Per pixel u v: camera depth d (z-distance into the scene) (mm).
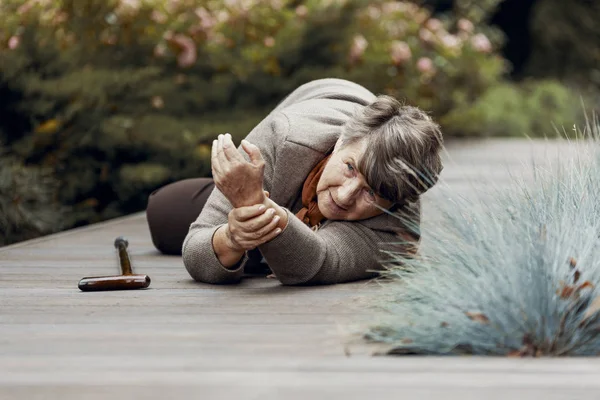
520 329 2232
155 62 7656
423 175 2855
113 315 2701
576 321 2307
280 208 2961
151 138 6926
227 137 2867
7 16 7121
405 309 2416
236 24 8188
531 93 20062
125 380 1968
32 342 2338
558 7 23875
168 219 4086
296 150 3180
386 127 2930
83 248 4445
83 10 7379
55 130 6496
